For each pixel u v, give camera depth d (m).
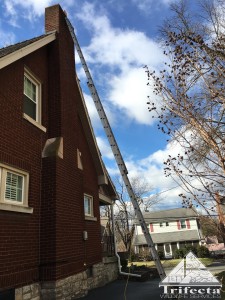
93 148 13.05
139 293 9.27
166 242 44.09
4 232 6.51
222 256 33.62
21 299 6.68
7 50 8.34
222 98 4.82
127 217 34.81
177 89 5.16
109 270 12.84
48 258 7.58
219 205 4.58
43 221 7.90
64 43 10.59
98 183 13.41
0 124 6.89
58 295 7.40
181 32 5.54
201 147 4.84
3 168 6.86
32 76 8.86
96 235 12.09
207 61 5.16
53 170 8.30
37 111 8.91
